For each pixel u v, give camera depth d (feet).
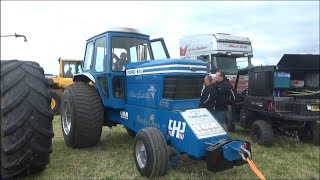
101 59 17.62
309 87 22.21
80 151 17.21
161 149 12.86
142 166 13.57
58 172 13.35
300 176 14.34
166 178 13.04
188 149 12.65
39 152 10.75
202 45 38.83
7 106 9.89
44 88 10.82
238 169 14.71
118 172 13.83
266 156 17.90
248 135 24.57
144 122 15.31
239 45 38.29
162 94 14.10
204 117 13.43
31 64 11.16
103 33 17.38
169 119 13.71
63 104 18.47
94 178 12.99
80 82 19.47
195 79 14.60
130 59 17.57
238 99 24.95
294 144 21.61
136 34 17.76
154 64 14.58
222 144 11.82
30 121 10.32
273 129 22.07
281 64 20.93
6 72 10.22
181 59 14.10
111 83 16.76
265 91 21.50
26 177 11.97
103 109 17.74
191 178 13.23
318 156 18.25
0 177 10.55
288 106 20.59
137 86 15.89
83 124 16.83
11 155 10.17
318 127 21.31
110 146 18.49
